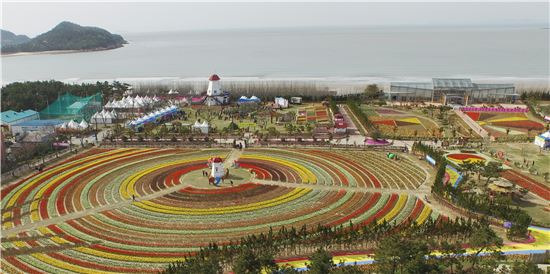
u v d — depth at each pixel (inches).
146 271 2132.1
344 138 4576.8
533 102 6003.9
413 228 2412.6
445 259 2154.3
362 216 2726.4
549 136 4121.6
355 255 2327.8
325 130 4803.2
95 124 5349.4
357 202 2930.6
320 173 3491.6
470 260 2199.8
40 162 3786.9
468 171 3511.3
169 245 2391.7
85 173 3511.3
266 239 2309.3
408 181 3321.9
